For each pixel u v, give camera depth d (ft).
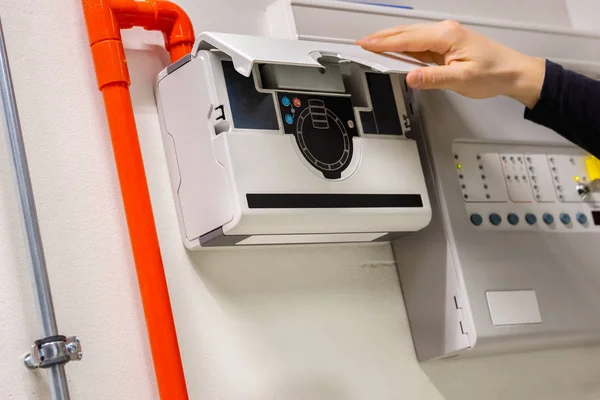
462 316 3.37
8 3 3.00
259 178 2.93
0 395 2.58
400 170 3.31
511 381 3.82
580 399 4.03
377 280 3.57
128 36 3.26
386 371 3.44
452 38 3.27
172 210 3.15
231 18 3.57
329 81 3.27
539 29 4.34
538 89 3.42
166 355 2.80
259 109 3.04
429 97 3.64
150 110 3.23
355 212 3.11
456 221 3.49
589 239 3.88
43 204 2.86
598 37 4.58
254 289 3.24
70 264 2.85
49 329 2.61
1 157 2.79
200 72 3.03
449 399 3.58
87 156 3.01
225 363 3.08
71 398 2.73
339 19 3.63
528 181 3.85
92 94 3.09
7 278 2.69
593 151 3.56
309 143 3.10
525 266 3.59
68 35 3.10
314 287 3.39
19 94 2.93
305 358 3.26
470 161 3.71
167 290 2.88
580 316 3.64
